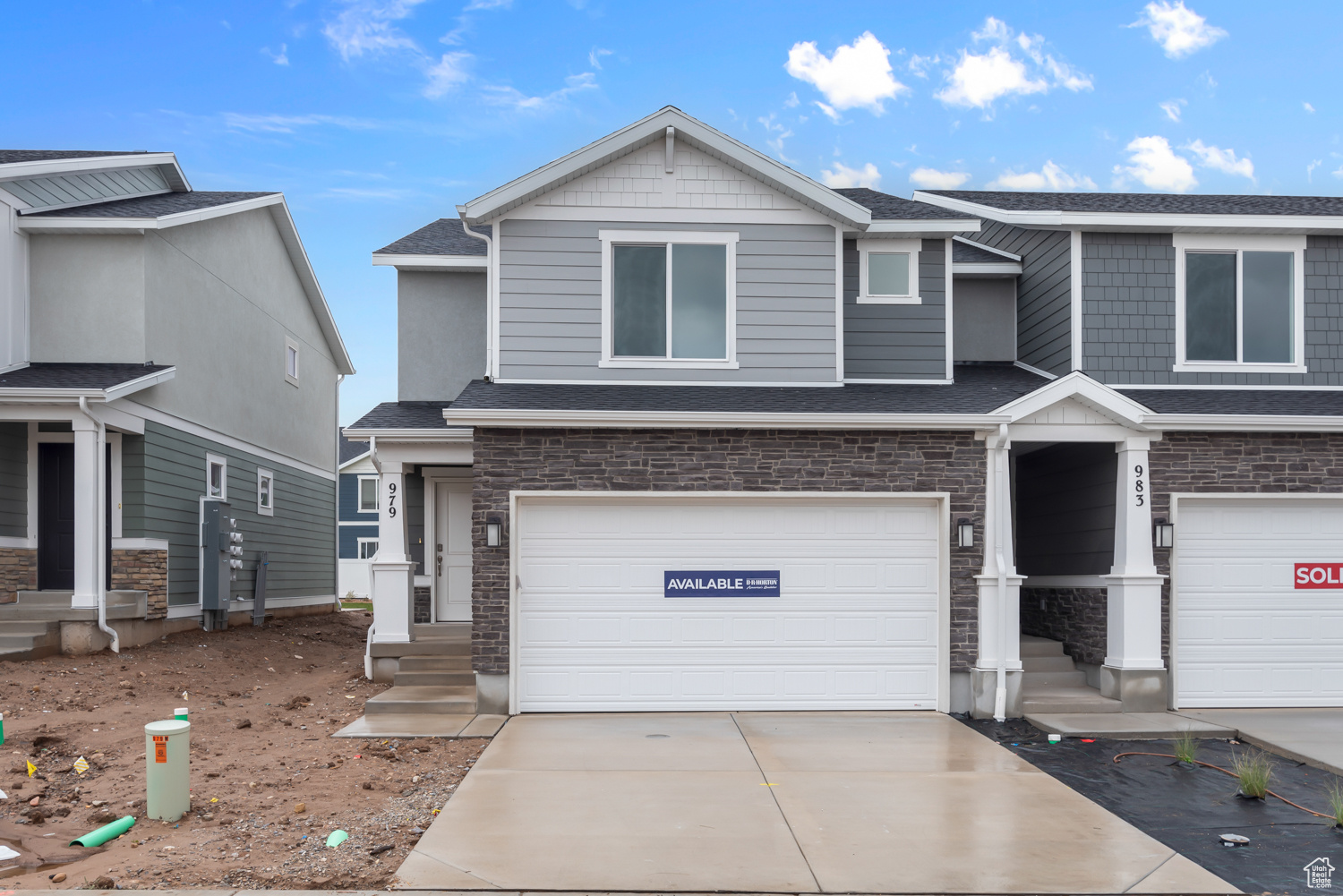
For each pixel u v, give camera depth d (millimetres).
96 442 12992
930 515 11453
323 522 23672
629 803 7418
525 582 11227
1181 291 13195
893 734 10039
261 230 19359
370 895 5617
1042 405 11195
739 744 9523
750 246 12750
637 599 11281
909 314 13602
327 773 8359
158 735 6969
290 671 14414
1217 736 10125
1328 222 12844
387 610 12742
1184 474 11445
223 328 17453
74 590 13391
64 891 5625
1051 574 13445
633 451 11164
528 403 11266
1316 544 11625
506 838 6578
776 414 10945
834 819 7082
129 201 16344
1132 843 6641
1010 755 9164
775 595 11359
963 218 13180
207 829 6828
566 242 12602
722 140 12414
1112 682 11398
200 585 16297
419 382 14586
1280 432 11453
